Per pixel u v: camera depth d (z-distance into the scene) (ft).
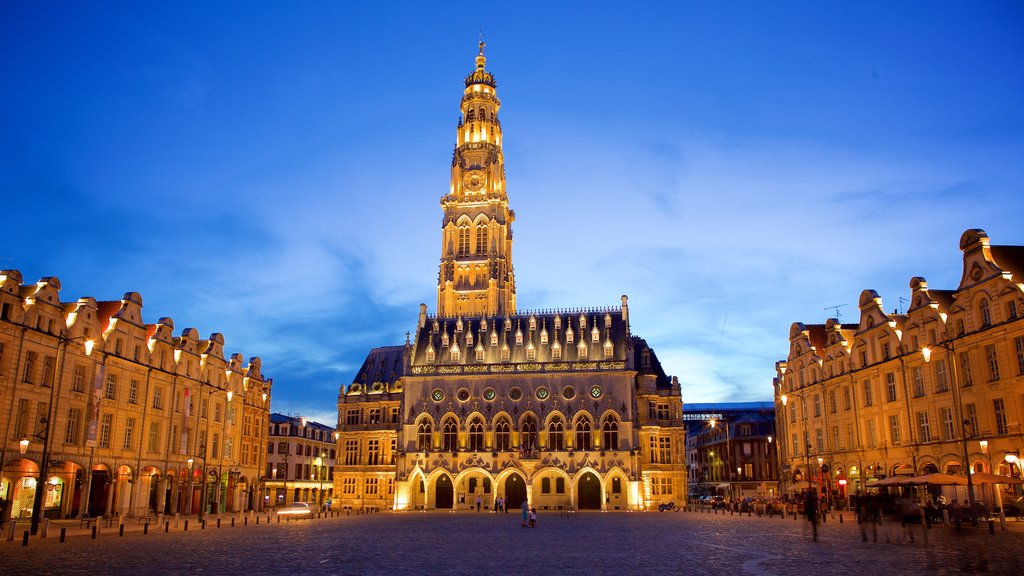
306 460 490.49
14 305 182.29
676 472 375.45
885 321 238.89
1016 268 198.49
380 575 83.05
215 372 282.56
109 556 103.40
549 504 326.65
